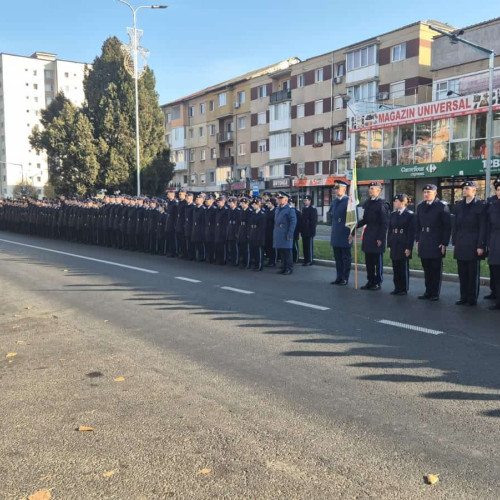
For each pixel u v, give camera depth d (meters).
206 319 6.94
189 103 55.09
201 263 13.59
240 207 12.84
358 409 3.93
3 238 23.02
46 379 4.66
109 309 7.68
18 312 7.58
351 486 2.88
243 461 3.17
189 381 4.57
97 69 35.50
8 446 3.40
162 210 15.56
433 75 30.11
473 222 7.70
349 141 36.53
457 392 4.26
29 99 89.25
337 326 6.48
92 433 3.57
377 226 9.10
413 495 2.79
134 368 4.94
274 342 5.78
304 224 12.93
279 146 43.28
